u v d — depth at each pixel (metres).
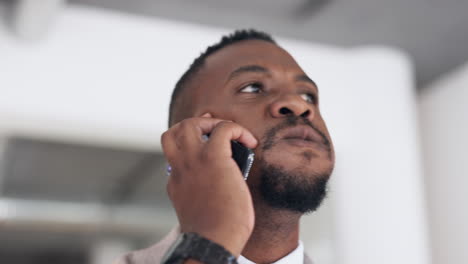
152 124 2.83
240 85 0.82
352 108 3.17
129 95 2.81
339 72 3.22
